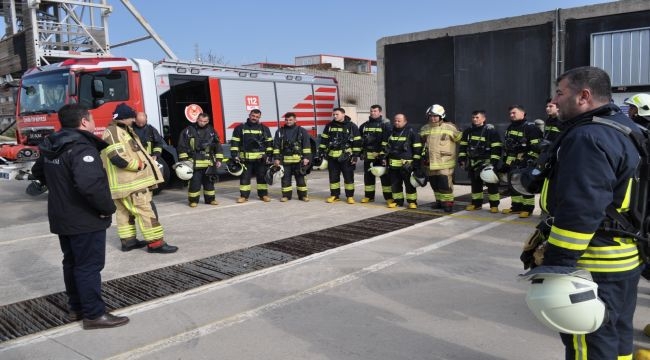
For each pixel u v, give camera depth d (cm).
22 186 1226
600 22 926
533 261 243
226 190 1110
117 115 562
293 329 369
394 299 423
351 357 324
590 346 216
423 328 365
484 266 508
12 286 485
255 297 437
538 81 994
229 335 361
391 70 1198
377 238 633
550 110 646
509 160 721
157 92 1061
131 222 604
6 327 387
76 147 354
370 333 359
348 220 750
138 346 348
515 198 757
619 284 212
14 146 952
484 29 1048
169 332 370
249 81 1255
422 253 560
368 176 888
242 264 536
